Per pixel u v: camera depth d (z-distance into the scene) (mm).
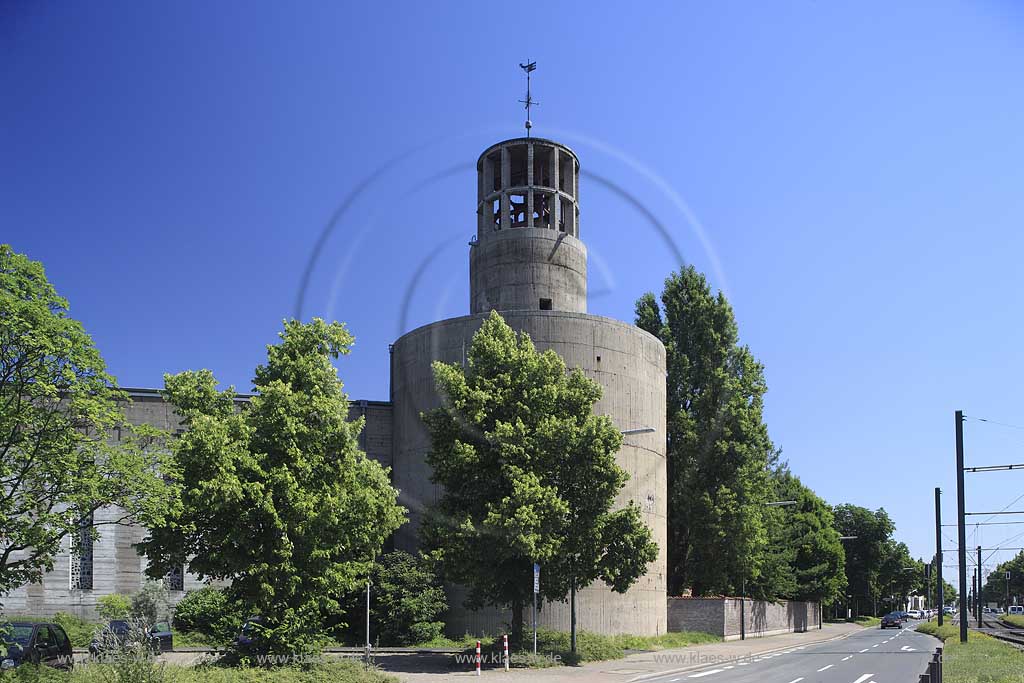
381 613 37688
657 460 43719
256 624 21906
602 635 38625
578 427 30094
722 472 56125
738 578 55531
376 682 20703
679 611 48281
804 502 83312
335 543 22484
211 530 21875
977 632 54750
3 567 18281
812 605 75438
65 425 18422
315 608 22719
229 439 21641
